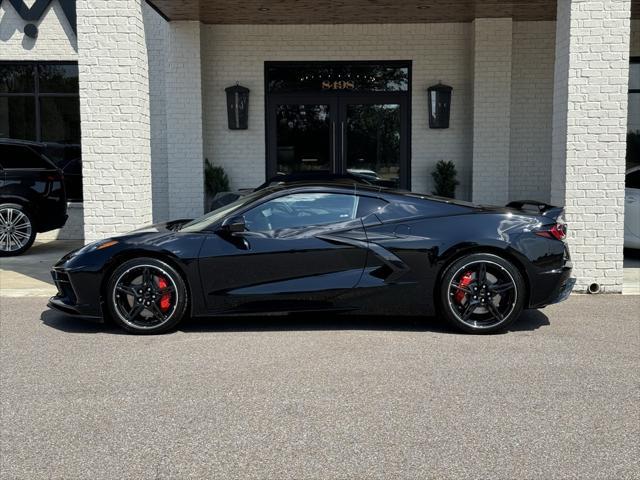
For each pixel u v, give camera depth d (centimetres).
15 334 643
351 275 631
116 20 825
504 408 447
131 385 495
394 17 1243
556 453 382
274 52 1305
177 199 1283
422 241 631
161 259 630
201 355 570
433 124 1293
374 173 1336
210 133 1324
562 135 826
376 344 601
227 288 631
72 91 1377
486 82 1252
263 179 1334
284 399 465
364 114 1331
